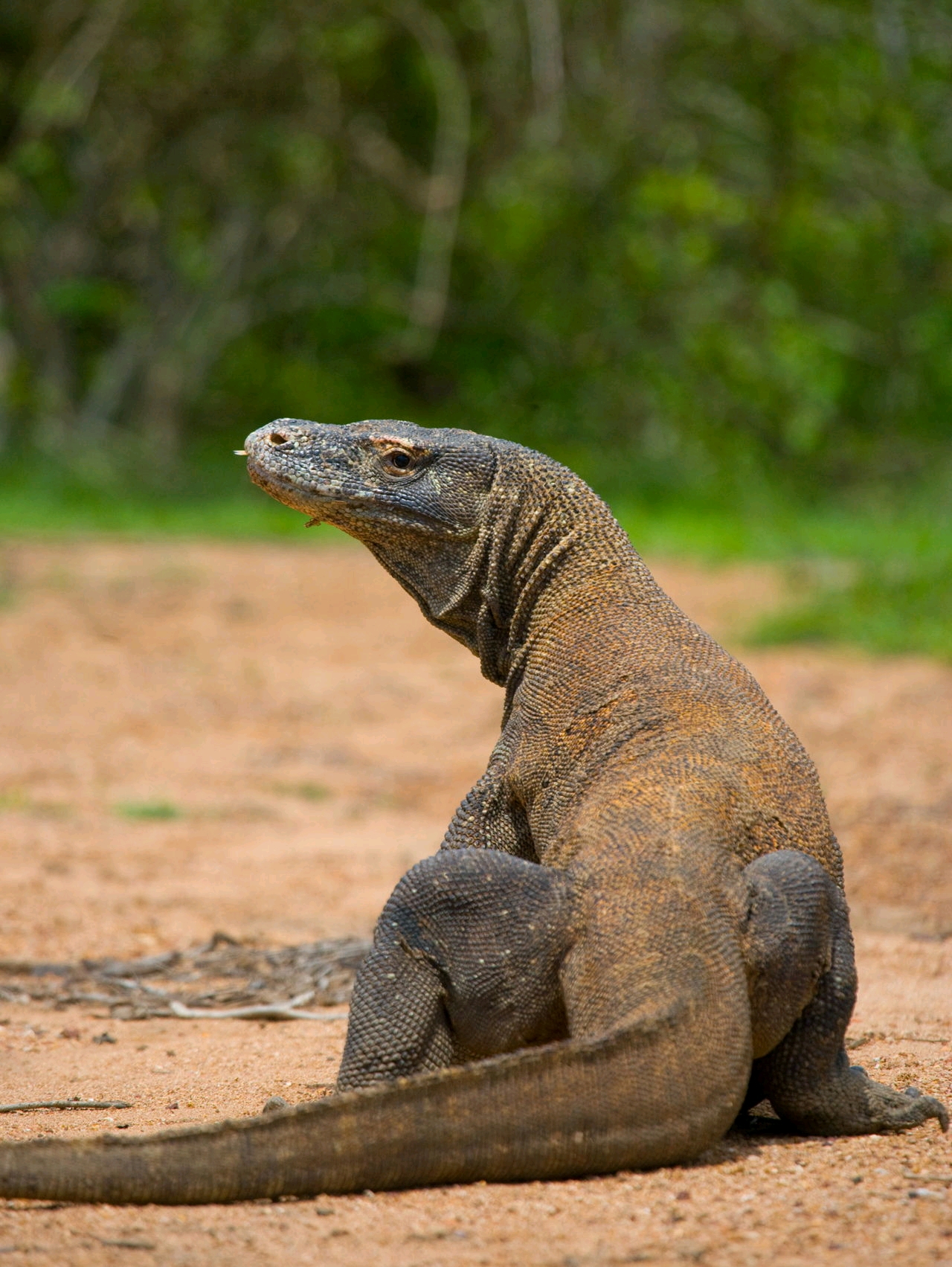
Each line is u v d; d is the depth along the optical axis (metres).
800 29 56.34
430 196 57.25
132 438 61.38
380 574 42.81
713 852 7.90
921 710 24.75
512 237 64.38
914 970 13.02
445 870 8.00
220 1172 6.92
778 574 39.69
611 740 8.71
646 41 57.72
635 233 63.34
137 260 64.75
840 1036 8.19
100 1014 12.28
